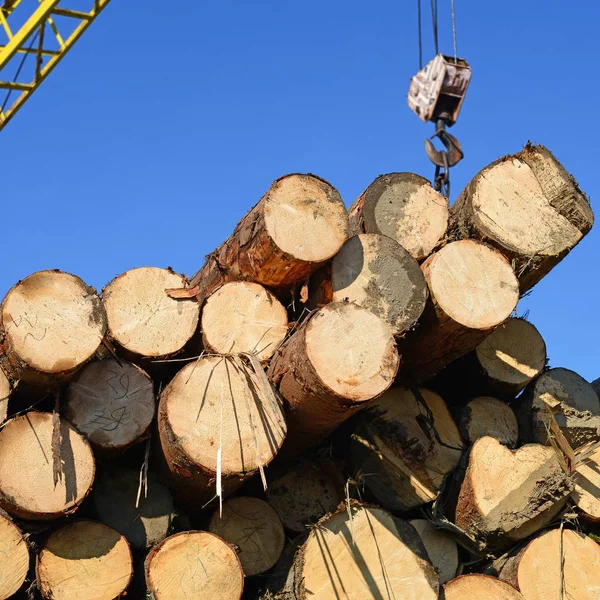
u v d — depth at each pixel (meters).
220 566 12.98
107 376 13.64
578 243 16.52
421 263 16.31
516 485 15.43
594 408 17.72
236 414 13.24
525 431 17.38
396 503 15.51
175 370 14.79
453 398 17.86
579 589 14.95
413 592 13.81
